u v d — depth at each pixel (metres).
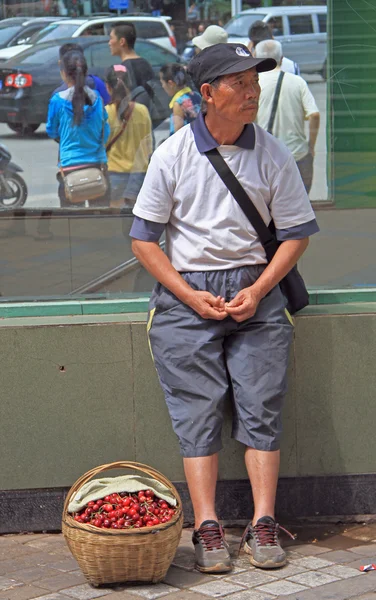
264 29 4.27
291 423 3.93
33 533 3.94
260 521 3.60
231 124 3.47
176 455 3.90
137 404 3.86
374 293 4.03
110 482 3.56
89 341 3.80
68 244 4.04
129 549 3.28
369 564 3.56
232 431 3.77
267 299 3.64
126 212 4.06
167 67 4.18
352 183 4.11
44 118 4.04
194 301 3.52
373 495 4.00
